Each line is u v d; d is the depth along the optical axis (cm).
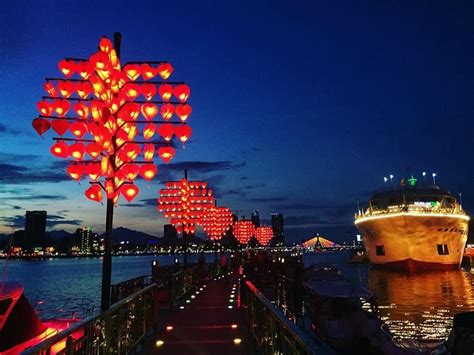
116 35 798
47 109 781
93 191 794
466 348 916
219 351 828
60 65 785
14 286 930
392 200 6406
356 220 7056
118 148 771
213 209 2584
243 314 1255
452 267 5862
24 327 956
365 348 1506
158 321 1146
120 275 8744
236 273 3091
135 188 809
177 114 839
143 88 819
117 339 693
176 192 2436
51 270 12238
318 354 345
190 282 1922
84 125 781
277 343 567
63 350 461
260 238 6128
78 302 4341
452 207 6362
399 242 5825
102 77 744
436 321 2622
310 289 1855
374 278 5597
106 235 745
